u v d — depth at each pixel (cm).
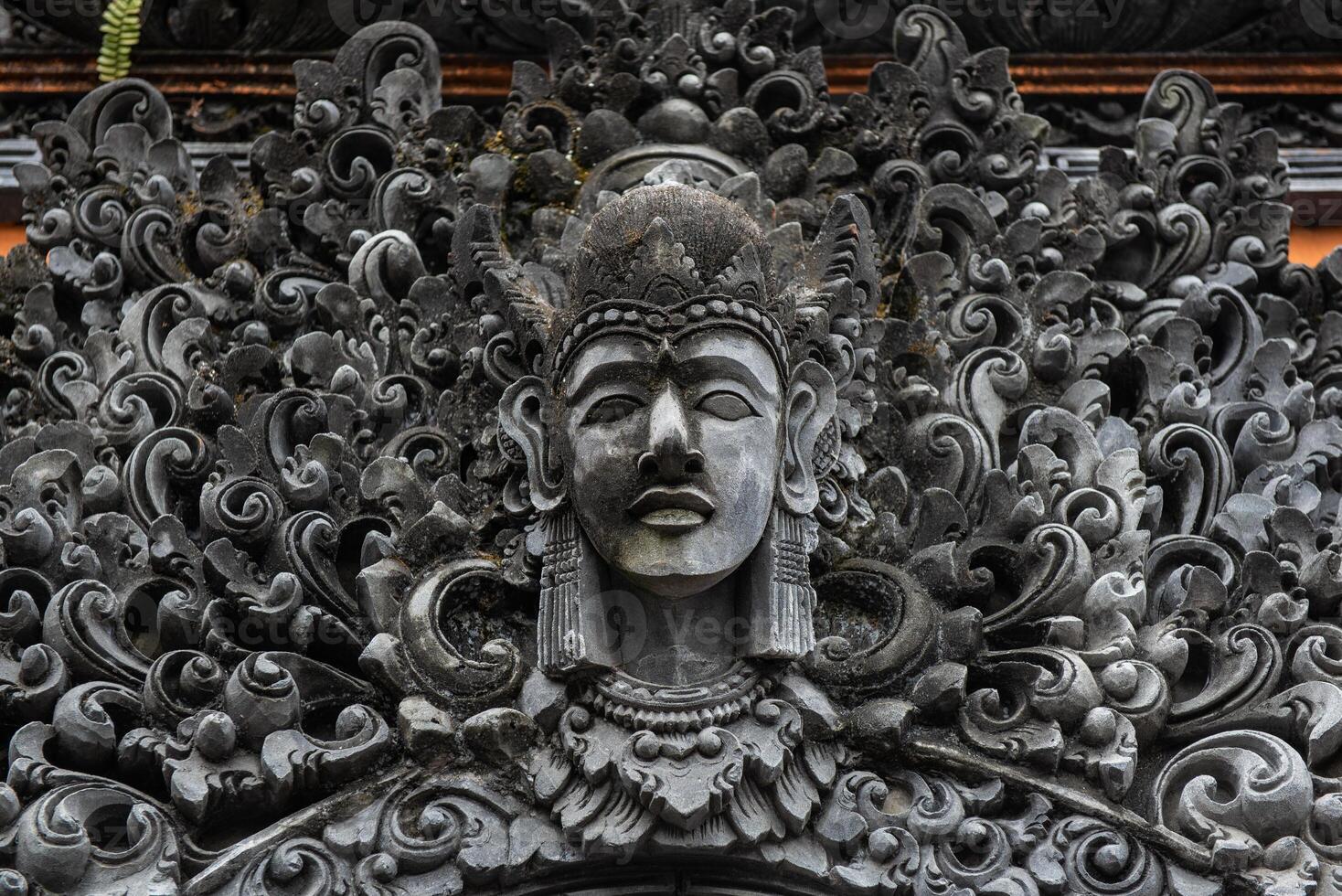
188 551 367
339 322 404
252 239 422
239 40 504
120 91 441
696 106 436
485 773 342
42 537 361
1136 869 331
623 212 355
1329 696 348
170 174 432
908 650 354
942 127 439
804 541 356
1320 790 339
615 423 342
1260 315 434
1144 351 411
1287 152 506
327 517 372
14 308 420
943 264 417
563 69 443
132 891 318
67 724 336
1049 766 342
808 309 378
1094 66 509
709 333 344
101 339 404
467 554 371
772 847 331
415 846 329
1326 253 485
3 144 495
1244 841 329
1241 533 382
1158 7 505
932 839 334
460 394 393
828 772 340
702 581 337
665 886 333
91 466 382
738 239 353
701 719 336
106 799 331
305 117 434
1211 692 356
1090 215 437
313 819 332
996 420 396
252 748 339
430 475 384
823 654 355
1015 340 410
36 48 506
